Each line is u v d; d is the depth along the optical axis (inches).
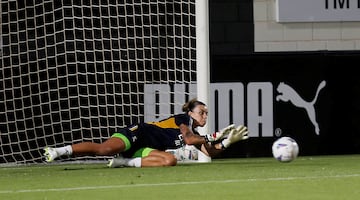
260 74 1405.0
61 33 1408.7
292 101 1409.9
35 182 885.8
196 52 1262.3
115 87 1369.3
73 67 1381.6
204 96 1198.9
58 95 1362.0
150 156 1088.8
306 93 1412.4
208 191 759.7
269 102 1406.3
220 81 1396.4
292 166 1078.4
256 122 1401.3
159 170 1023.6
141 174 962.1
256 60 1403.8
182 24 1328.7
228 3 1510.8
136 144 1102.4
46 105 1360.7
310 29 1529.3
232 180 863.7
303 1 1520.7
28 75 1360.7
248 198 704.4
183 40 1400.1
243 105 1401.3
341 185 804.0
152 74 1370.6
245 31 1515.7
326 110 1416.1
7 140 1348.4
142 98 1364.4
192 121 1100.5
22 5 1414.9
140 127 1096.2
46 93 1363.2
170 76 1392.7
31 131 1358.3
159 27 1408.7
